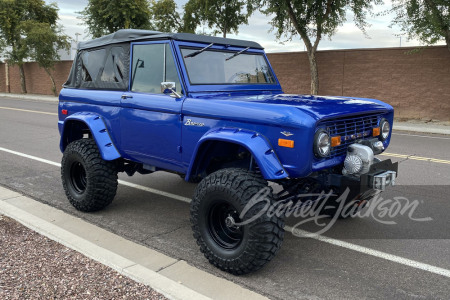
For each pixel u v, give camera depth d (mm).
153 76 4188
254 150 3172
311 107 3357
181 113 3828
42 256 3490
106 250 3582
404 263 3646
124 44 4531
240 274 3365
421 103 15461
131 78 4426
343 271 3502
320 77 17844
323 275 3430
